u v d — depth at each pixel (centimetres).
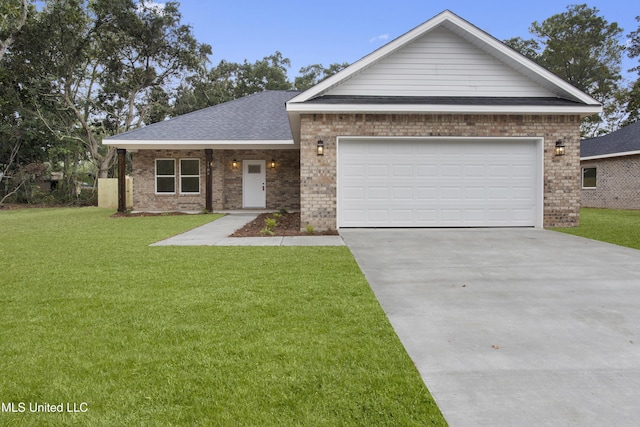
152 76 2886
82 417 218
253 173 1748
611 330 347
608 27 4097
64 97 2539
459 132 1008
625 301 426
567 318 376
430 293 457
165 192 1698
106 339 320
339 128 995
